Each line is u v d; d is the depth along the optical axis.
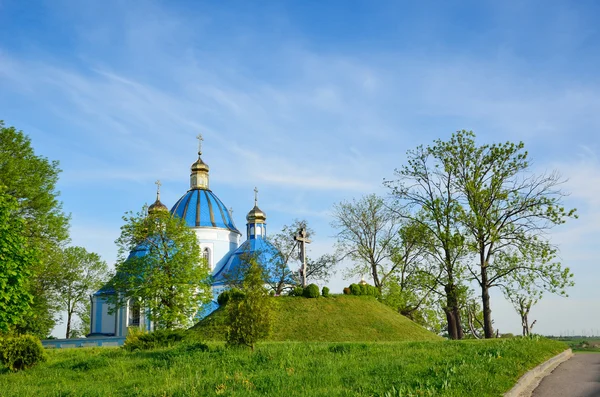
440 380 11.95
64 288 57.16
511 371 14.20
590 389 12.99
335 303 39.09
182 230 46.34
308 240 42.03
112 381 16.06
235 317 21.09
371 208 51.28
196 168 68.00
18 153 39.66
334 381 12.62
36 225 38.22
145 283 43.72
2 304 20.98
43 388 15.49
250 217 66.69
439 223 38.12
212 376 14.71
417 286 41.06
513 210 36.12
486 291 36.47
